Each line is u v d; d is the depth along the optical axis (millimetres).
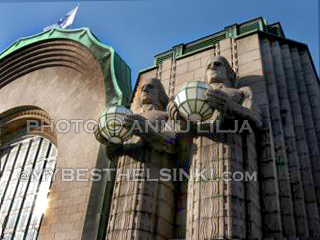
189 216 6926
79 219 11445
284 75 9547
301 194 7402
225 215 6266
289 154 8070
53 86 17484
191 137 8016
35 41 19188
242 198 6598
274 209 7031
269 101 8922
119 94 13234
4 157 18234
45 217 12711
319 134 8516
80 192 12297
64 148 14430
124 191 8117
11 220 14750
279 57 9945
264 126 8180
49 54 18672
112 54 14977
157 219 7754
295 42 10398
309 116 8812
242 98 7887
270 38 10570
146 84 9914
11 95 19156
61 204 12586
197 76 10992
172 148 8883
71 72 17109
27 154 17359
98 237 10219
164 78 11883
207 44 12172
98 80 14984
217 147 7238
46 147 16797
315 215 7188
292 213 7078
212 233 6168
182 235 7965
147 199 7809
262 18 11602
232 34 11656
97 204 11094
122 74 14945
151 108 9453
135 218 7461
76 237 10969
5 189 16484
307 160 7969
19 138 18469
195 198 6906
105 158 12172
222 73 8617
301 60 10180
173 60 12258
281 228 6840
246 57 10211
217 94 6797
